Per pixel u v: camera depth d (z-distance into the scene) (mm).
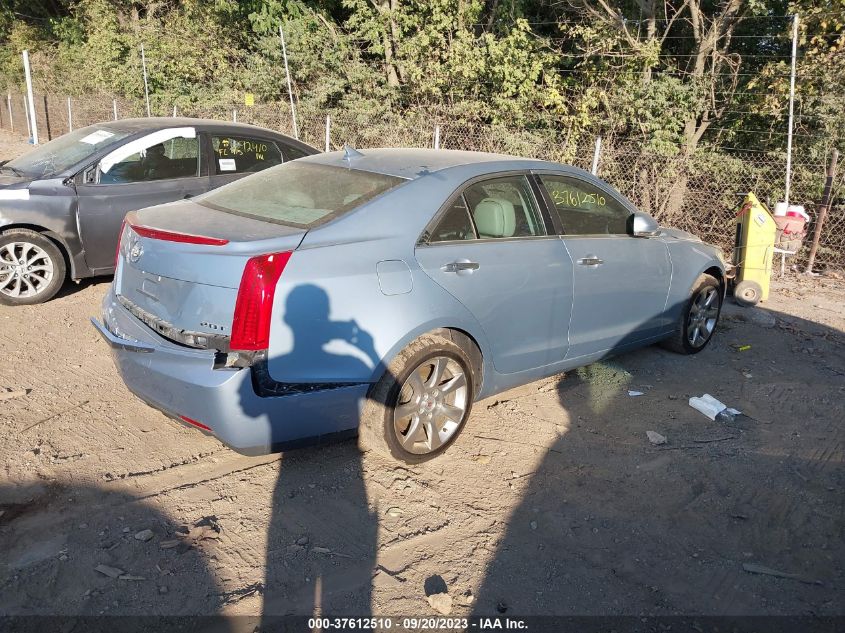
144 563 2996
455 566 3111
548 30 13609
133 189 6457
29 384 4617
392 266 3570
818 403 5051
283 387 3314
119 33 20203
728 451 4273
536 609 2893
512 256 4117
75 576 2896
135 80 18453
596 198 4891
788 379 5500
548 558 3207
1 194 5859
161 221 3721
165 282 3471
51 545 3068
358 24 14594
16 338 5398
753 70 11227
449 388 3867
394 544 3225
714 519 3586
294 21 14859
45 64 23969
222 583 2912
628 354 5840
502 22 13180
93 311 6129
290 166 4422
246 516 3354
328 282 3342
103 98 19672
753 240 7484
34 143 18125
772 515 3641
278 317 3221
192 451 3908
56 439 3938
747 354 6055
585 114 11266
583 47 11789
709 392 5168
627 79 11250
